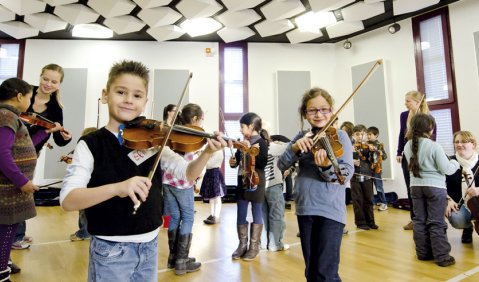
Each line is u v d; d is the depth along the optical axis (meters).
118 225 1.06
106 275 1.06
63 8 5.51
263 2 5.62
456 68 5.64
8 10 5.74
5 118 1.86
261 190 2.80
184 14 5.70
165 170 1.32
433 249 2.67
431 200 2.71
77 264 2.68
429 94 5.99
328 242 1.58
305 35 6.79
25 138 2.07
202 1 5.30
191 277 2.38
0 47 7.02
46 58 7.06
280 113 7.22
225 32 6.67
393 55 6.52
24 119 2.57
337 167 1.61
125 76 1.20
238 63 7.47
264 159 2.78
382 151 5.19
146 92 1.28
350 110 7.07
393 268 2.57
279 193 3.08
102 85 7.13
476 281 2.28
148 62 7.29
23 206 1.95
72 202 0.96
